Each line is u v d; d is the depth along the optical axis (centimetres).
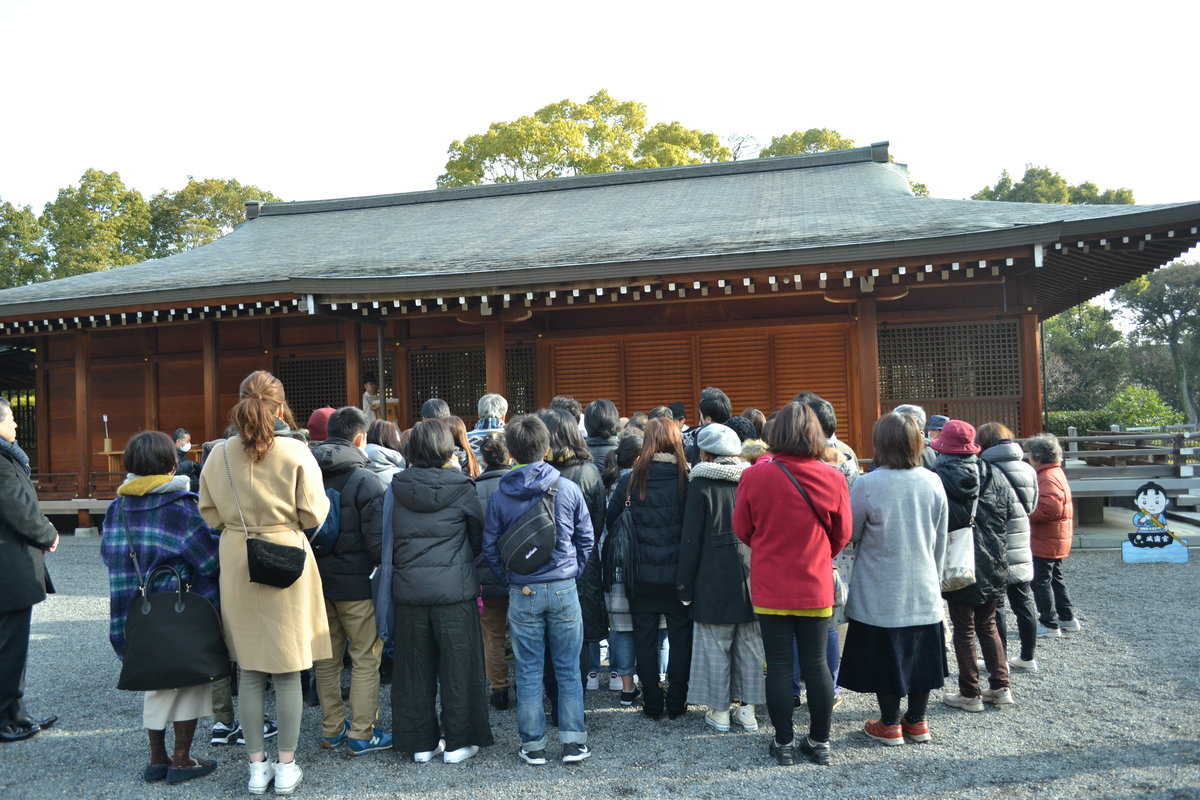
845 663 378
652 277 895
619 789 339
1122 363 3362
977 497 385
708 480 389
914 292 1012
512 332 1177
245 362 1291
